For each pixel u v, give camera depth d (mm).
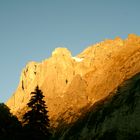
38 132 36375
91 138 109250
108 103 122750
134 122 97625
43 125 37344
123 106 109375
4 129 34406
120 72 162375
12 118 36000
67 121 145000
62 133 131500
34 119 37188
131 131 94875
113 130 101250
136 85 118750
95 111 127812
